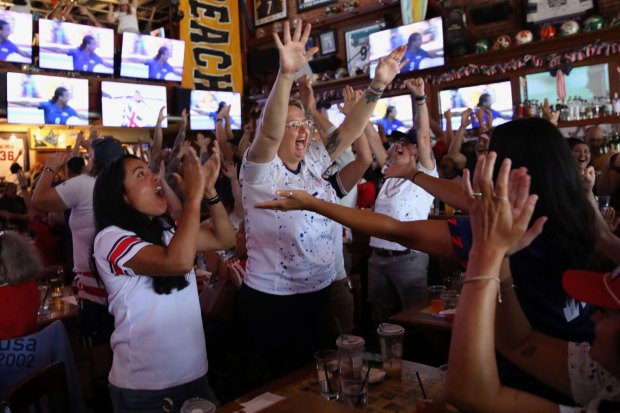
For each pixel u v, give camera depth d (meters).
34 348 2.19
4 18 6.88
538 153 1.10
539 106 6.01
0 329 2.19
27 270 2.26
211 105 8.82
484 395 0.81
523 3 6.39
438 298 2.68
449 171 4.41
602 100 5.75
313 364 1.81
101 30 7.71
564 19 6.06
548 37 5.92
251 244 2.04
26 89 7.13
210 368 3.09
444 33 6.61
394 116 7.16
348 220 1.34
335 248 2.25
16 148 9.16
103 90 7.75
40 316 2.84
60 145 9.44
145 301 1.67
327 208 1.37
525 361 1.01
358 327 3.38
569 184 1.10
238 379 3.04
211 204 2.01
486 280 0.82
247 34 9.47
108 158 2.95
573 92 5.94
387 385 1.61
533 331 1.04
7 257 2.22
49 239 4.64
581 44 5.77
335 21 8.27
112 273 1.66
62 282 3.34
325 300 2.12
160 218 1.89
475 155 4.67
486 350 0.81
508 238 0.83
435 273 4.11
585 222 1.11
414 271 3.43
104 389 2.81
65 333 2.29
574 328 1.11
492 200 0.83
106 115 7.81
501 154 1.15
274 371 2.06
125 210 1.71
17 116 7.08
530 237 0.86
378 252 3.55
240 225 3.07
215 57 9.17
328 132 2.34
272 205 1.39
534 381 1.05
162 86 8.33
